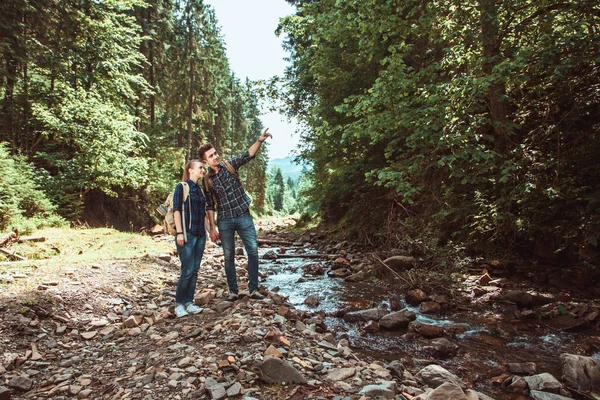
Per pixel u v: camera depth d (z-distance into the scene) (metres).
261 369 2.71
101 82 15.54
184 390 2.48
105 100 15.25
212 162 4.68
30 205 10.44
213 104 29.09
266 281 7.08
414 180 7.96
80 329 3.93
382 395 2.52
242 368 2.81
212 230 4.81
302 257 10.20
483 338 4.29
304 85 15.49
